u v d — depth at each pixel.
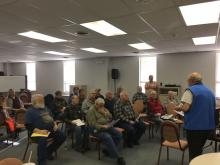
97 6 3.02
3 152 4.12
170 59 8.16
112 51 7.58
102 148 4.25
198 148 2.60
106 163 3.64
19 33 4.70
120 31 4.56
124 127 4.46
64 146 4.50
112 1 2.84
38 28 4.25
